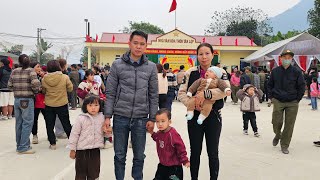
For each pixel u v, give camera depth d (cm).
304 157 672
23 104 675
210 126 445
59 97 711
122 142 441
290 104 697
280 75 701
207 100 427
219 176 545
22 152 687
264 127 1031
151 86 446
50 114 717
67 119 729
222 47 3084
